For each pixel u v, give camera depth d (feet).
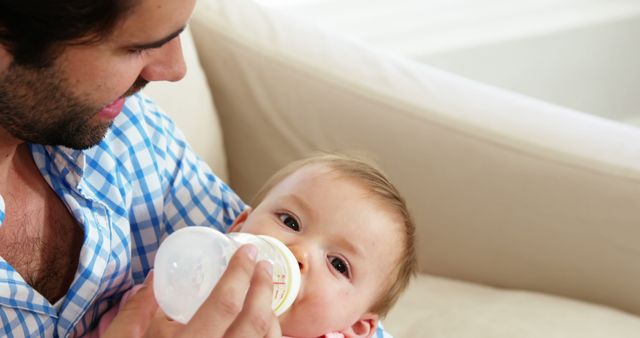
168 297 3.01
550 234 5.31
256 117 5.67
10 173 3.50
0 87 2.96
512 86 8.91
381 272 4.08
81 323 3.75
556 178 5.21
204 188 4.47
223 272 2.93
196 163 4.50
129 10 2.83
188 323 2.77
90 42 2.89
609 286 5.31
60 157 3.62
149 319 3.38
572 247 5.29
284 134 5.66
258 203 4.43
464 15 8.47
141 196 4.06
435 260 5.63
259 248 3.22
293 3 7.95
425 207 5.53
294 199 4.00
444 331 4.99
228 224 4.55
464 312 5.16
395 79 5.57
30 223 3.52
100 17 2.81
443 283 5.53
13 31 2.82
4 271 3.24
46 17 2.78
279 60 5.57
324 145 5.61
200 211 4.41
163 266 3.01
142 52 3.06
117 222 3.79
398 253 4.15
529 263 5.42
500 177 5.31
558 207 5.24
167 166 4.27
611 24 9.05
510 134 5.30
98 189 3.78
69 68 2.97
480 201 5.39
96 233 3.60
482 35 8.50
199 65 5.51
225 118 5.74
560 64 9.04
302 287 3.79
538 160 5.23
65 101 3.06
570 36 8.92
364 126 5.53
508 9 8.63
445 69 8.49
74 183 3.62
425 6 8.34
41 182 3.61
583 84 9.30
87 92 3.05
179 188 4.33
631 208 5.11
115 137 3.98
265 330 2.89
